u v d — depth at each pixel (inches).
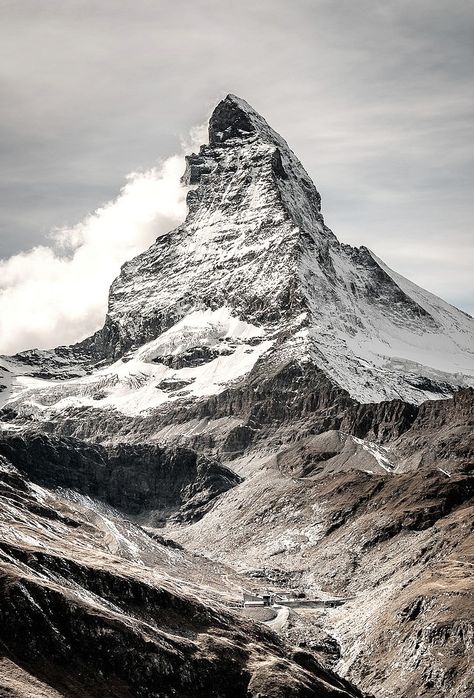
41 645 6771.7
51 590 7180.1
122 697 6742.1
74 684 6609.3
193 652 7608.3
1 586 6953.7
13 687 6171.3
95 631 7081.7
